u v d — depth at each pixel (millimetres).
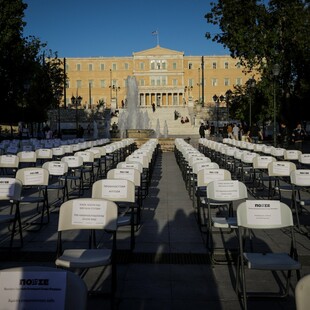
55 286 2562
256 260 4543
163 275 5387
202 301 4602
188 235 7371
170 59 105500
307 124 56500
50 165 9227
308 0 30203
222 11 31344
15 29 35062
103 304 4531
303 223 8289
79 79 107750
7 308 2549
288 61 31359
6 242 6918
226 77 107125
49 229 7781
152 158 16141
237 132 36469
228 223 6133
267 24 30469
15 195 6402
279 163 9586
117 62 107250
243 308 4387
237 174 15484
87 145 21266
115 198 6281
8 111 40375
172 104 105625
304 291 2338
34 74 39344
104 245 6719
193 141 41938
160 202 10641
